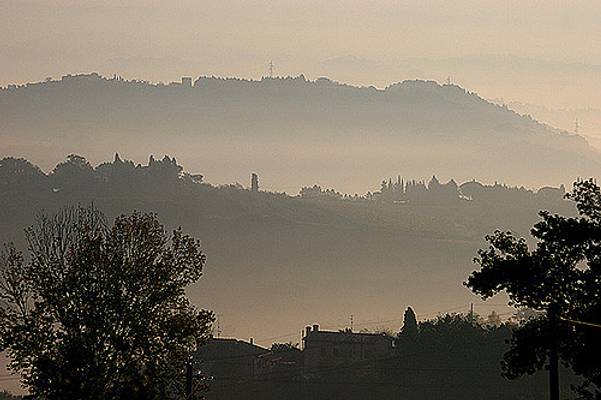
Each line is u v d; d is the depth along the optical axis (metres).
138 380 99.19
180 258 105.38
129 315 101.75
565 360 106.31
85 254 101.94
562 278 109.44
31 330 100.62
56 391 99.12
